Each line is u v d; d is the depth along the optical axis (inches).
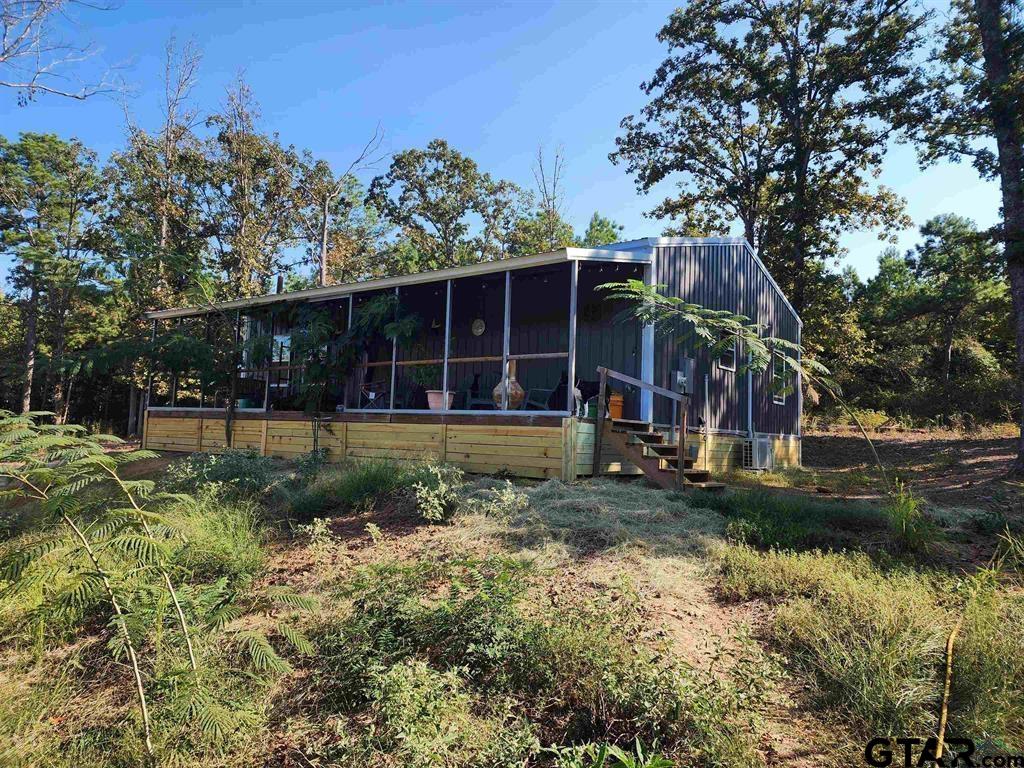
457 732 122.2
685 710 117.8
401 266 1354.6
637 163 988.6
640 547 216.7
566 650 141.4
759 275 547.5
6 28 412.8
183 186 1005.8
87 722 146.3
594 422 343.3
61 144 1090.7
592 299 442.3
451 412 374.3
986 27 474.6
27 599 190.4
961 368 1031.0
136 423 978.7
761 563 191.3
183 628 140.3
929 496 338.0
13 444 133.0
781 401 581.6
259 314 510.6
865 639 139.2
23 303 1063.0
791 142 823.7
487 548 225.3
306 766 124.8
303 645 145.3
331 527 271.0
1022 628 136.9
